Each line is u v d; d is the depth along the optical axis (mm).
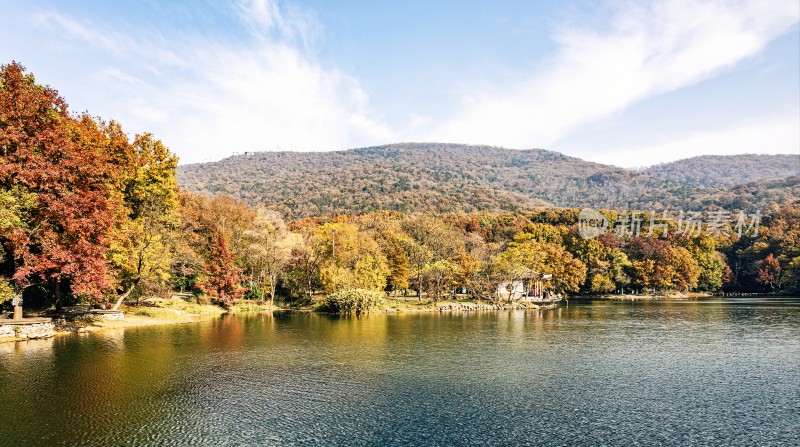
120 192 44312
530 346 34312
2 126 29906
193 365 25906
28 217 31203
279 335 38906
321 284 73562
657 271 119500
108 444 14711
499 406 19234
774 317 59250
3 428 15883
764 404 19891
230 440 15297
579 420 17688
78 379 22156
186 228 68625
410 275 83500
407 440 15508
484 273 83562
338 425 16797
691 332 43719
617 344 35719
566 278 107250
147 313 50500
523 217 148625
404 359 28641
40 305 43688
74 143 34406
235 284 65688
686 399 20500
